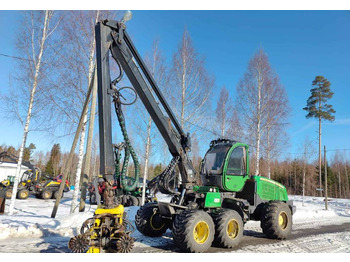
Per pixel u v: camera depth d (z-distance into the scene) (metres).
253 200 7.77
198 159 21.28
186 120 14.89
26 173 18.98
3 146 63.25
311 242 7.06
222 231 5.84
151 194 15.03
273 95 17.66
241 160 7.50
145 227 6.67
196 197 6.48
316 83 24.55
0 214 9.66
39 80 10.27
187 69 15.33
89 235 4.05
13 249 5.15
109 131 4.44
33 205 13.84
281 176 49.31
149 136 14.45
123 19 5.23
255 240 7.09
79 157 10.40
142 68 5.59
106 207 4.27
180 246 5.37
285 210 7.46
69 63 10.56
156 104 5.77
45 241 5.85
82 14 10.65
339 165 53.69
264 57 18.05
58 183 18.89
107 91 4.63
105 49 4.78
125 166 5.84
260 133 17.45
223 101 20.11
